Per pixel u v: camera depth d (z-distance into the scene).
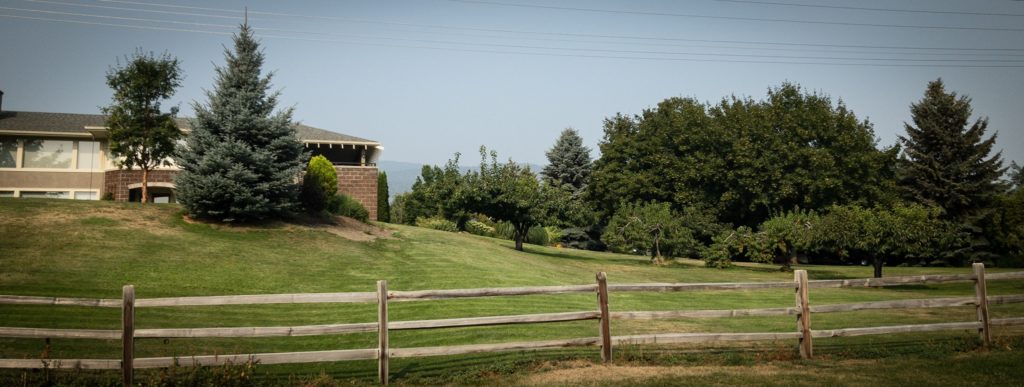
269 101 26.28
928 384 8.36
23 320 12.64
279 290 17.75
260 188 24.58
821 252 47.06
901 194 47.72
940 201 46.88
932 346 10.78
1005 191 48.31
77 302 8.34
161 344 11.11
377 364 10.00
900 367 9.29
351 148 41.16
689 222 33.00
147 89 27.84
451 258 24.08
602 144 48.50
